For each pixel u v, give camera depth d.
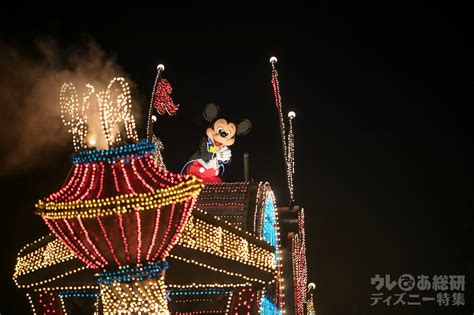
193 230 17.66
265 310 20.23
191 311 19.55
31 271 18.56
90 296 19.72
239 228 18.55
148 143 15.58
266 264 18.08
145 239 15.15
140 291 15.42
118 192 15.14
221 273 17.92
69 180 15.92
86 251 15.45
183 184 14.94
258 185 21.05
